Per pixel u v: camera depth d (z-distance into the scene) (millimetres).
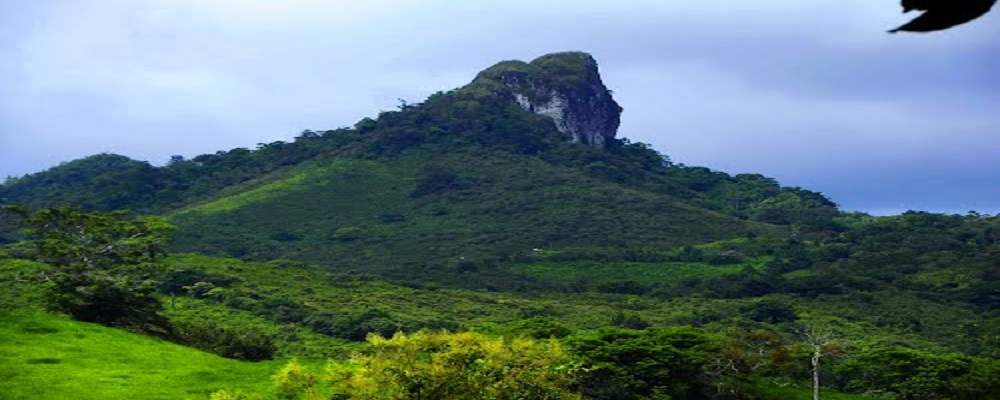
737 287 142750
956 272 145250
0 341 48062
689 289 145375
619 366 58906
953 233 175375
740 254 171125
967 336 110562
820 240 185500
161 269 66750
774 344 66375
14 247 94750
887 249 168875
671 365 59625
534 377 22203
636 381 58219
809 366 68062
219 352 63500
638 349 59500
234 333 66438
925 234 175875
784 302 130125
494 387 21625
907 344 103500
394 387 21578
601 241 188500
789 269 161375
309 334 94938
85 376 43312
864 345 101312
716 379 62562
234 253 176500
